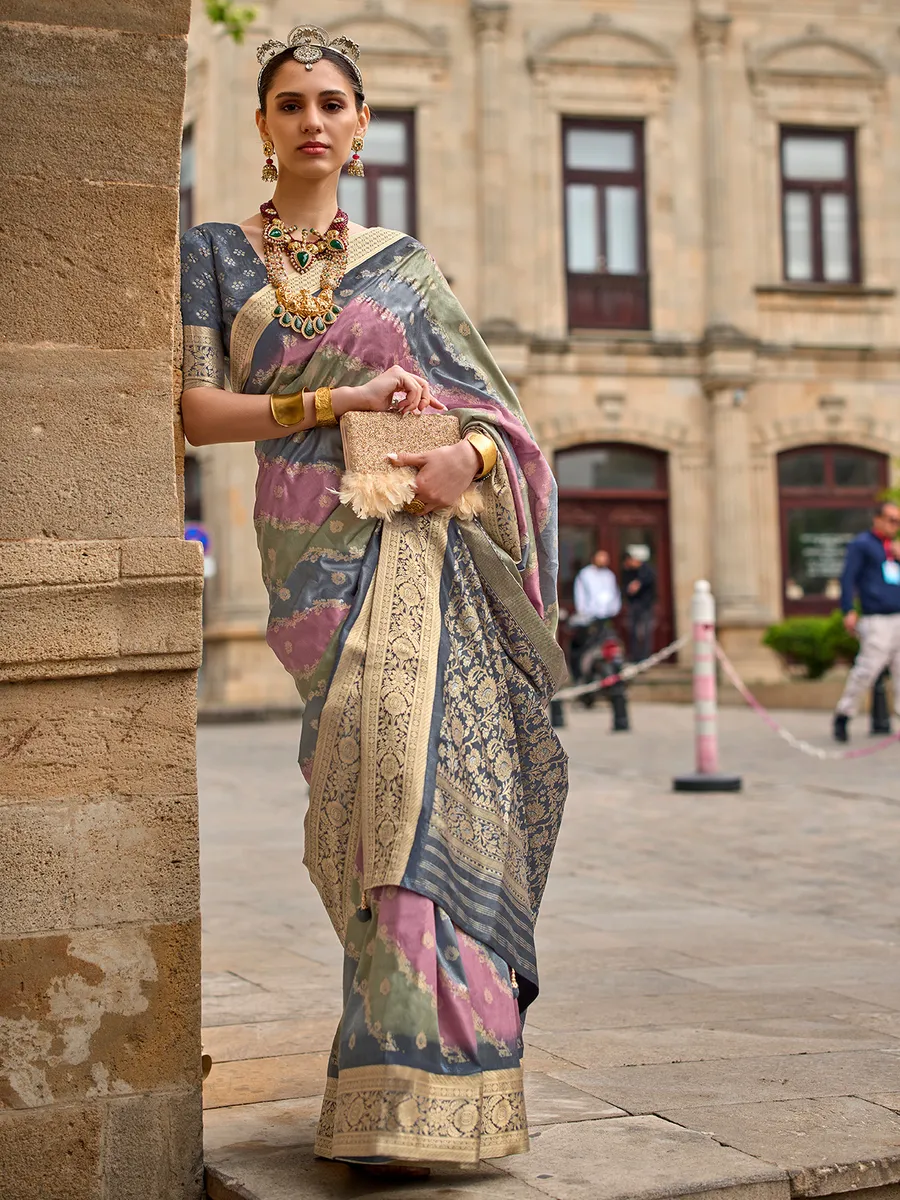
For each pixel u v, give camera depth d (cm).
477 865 272
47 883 264
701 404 2231
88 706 268
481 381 303
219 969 471
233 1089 330
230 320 292
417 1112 252
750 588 2202
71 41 269
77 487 269
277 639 288
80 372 270
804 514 2266
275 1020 397
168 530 273
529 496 304
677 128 2245
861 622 1318
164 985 271
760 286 2236
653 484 2236
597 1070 338
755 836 807
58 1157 264
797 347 2248
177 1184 271
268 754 1328
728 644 2167
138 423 273
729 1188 257
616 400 2205
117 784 269
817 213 2291
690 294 2239
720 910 605
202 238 295
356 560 283
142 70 273
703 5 2236
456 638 284
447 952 263
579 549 2208
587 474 2217
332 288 293
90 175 271
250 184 2075
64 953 265
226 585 2052
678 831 828
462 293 2166
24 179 267
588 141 2233
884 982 455
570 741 1390
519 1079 267
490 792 278
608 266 2234
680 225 2244
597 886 664
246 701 2016
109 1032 268
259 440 292
